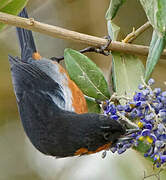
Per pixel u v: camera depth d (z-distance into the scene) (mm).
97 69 10039
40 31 9281
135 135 8352
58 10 13422
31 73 10445
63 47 14453
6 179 14469
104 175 12797
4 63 14164
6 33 14211
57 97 10211
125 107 8586
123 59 9828
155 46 8414
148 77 8508
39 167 14445
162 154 7926
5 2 9305
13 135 14820
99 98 9977
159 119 7941
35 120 9469
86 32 13148
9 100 14359
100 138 8883
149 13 7535
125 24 12602
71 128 9062
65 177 13461
